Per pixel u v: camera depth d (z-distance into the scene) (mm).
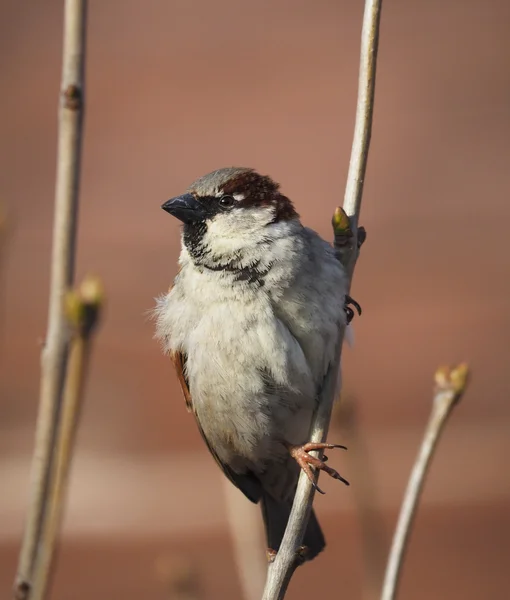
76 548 10695
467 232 14523
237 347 6516
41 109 17172
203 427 7223
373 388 12219
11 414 12430
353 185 5996
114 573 10422
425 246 14359
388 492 10961
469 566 10609
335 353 6422
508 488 11086
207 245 6625
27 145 16516
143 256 14227
